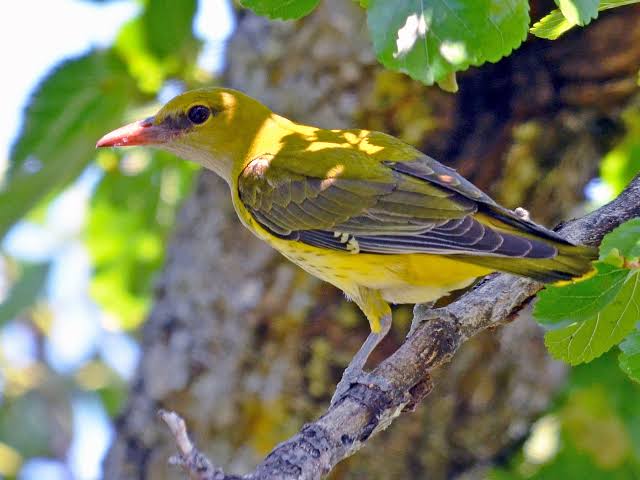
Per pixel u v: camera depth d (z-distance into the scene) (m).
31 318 17.30
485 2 6.85
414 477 12.24
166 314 12.84
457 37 6.90
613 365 12.45
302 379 12.04
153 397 12.62
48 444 16.55
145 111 12.82
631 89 11.57
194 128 10.64
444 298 11.84
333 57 12.09
